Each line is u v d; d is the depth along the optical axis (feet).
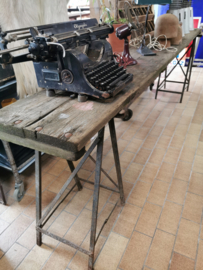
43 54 3.74
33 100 4.37
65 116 3.69
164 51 8.15
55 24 4.22
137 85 4.85
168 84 14.69
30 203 6.52
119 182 5.74
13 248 5.32
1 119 3.65
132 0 10.57
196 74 16.35
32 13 6.46
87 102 4.15
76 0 11.38
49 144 3.29
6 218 6.07
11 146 6.66
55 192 6.87
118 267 4.86
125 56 6.47
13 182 7.37
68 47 4.28
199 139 9.08
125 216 5.97
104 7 8.68
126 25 6.07
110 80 4.12
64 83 4.14
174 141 9.02
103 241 5.38
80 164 4.12
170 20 8.13
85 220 5.94
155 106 11.95
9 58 3.68
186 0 11.05
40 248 5.31
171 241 5.31
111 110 3.83
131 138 9.32
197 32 11.55
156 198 6.48
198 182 6.98
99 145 4.03
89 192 6.81
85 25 4.99
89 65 4.07
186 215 5.92
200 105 11.84
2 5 5.65
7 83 6.34
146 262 4.92
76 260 5.04
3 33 3.72
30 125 3.45
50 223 5.89
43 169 7.83
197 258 4.95
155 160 8.01
